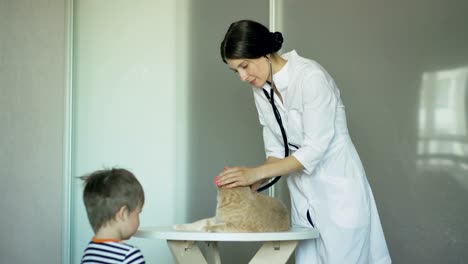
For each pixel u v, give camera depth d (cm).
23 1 309
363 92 297
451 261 271
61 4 312
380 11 296
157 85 317
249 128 316
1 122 302
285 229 194
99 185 153
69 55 311
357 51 300
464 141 270
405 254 282
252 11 319
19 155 304
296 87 199
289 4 316
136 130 315
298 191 213
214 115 317
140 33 318
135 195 156
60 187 307
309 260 211
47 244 304
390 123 290
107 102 315
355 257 198
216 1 321
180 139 316
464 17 274
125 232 155
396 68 290
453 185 272
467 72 271
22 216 303
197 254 188
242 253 313
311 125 195
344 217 199
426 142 280
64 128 309
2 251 299
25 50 308
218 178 188
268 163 211
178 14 320
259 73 202
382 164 290
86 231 308
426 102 281
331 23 307
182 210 313
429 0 284
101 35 317
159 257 311
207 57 319
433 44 281
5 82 304
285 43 315
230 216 182
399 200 285
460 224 270
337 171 204
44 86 309
